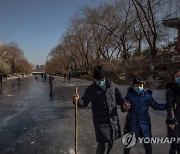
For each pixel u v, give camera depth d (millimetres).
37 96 21469
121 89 24062
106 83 4758
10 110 13797
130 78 37000
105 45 51594
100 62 51625
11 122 10430
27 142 7332
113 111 4672
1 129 9148
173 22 28609
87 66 71312
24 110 13695
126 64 39250
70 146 6805
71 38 64750
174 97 4613
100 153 4648
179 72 4672
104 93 4672
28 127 9391
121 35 43781
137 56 40500
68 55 85250
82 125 9352
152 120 9758
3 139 7742
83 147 6609
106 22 45000
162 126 8742
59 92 25312
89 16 45625
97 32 51094
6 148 6836
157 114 10938
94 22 45375
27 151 6527
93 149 6430
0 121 10688
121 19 43844
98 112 4656
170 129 4703
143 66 35250
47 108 14250
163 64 31344
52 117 11352
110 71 44531
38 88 32406
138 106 4738
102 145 4625
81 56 73250
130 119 4770
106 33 49062
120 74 41406
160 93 18641
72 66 95938
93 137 7590
